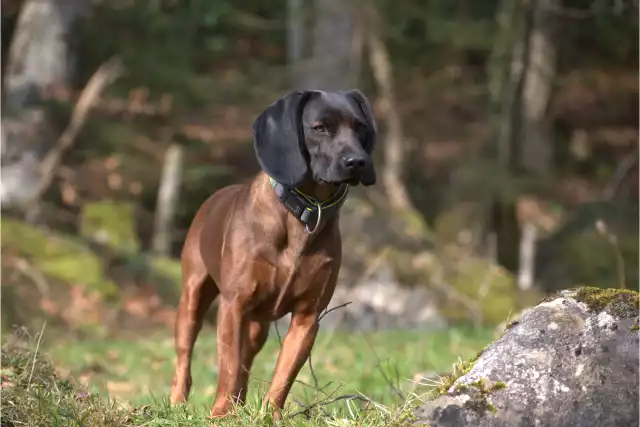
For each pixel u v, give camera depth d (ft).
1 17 56.08
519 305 43.70
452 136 72.84
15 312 35.09
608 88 77.56
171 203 54.49
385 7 64.23
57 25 52.19
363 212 47.16
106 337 36.11
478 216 56.95
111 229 47.93
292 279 14.90
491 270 45.32
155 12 65.62
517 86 58.90
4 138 49.44
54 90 51.88
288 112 14.88
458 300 42.91
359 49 53.93
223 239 16.02
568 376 11.51
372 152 15.16
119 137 62.44
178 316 17.93
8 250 38.50
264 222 14.92
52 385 15.62
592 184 74.23
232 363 15.02
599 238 48.91
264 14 75.00
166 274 42.98
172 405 15.89
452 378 12.06
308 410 14.25
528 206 69.72
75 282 38.45
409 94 73.20
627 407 11.25
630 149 78.64
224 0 68.44
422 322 41.83
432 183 70.95
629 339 11.69
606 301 12.11
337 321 41.65
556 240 51.01
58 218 54.44
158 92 65.87
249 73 69.72
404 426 11.53
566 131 81.10
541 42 65.31
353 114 14.80
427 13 71.97
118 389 23.04
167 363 26.81
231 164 67.00
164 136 64.59
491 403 11.43
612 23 61.57
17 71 51.65
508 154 60.59
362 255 44.68
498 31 66.85
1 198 48.44
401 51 75.05
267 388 16.34
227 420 14.01
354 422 13.52
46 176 50.34
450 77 74.79
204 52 71.05
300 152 14.69
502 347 11.91
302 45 53.26
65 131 56.95
